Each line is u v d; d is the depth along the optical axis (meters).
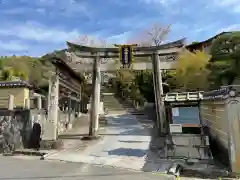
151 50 16.66
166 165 9.22
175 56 20.84
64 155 11.44
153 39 39.81
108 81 41.62
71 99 23.36
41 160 10.73
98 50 16.88
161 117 15.69
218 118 10.02
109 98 34.25
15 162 10.31
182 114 10.95
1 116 13.91
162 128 15.45
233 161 7.90
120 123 20.44
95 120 16.00
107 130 17.84
